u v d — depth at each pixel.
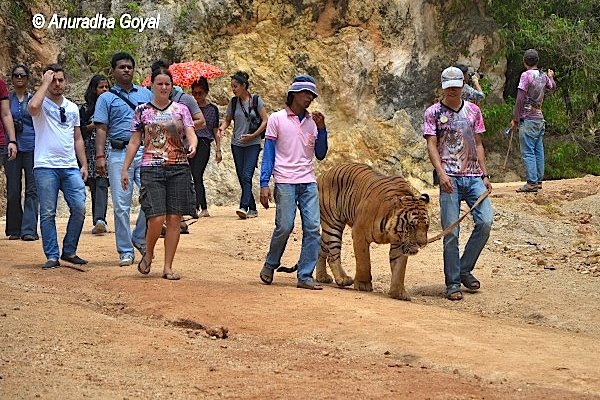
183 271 13.19
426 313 10.82
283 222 12.12
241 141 18.73
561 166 28.61
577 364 8.73
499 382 8.19
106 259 14.11
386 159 25.97
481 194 12.71
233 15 26.44
